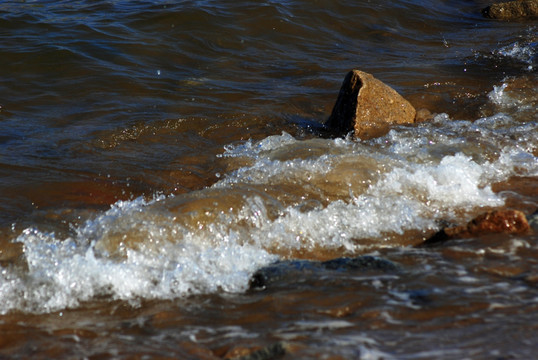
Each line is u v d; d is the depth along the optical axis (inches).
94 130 681.6
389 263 422.3
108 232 460.1
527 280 392.2
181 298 401.4
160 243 454.0
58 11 1032.8
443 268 413.7
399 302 371.6
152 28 983.6
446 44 1059.9
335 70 906.7
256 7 1072.8
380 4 1187.9
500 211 470.0
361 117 696.4
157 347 341.7
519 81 843.4
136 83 809.5
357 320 354.9
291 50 984.3
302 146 624.1
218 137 689.0
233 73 878.4
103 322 376.5
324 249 466.9
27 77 805.9
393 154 623.2
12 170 581.6
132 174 590.2
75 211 517.0
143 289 412.2
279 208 504.4
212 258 445.7
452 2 1310.3
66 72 825.5
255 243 469.7
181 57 914.1
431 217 506.6
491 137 671.8
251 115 738.8
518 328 335.9
